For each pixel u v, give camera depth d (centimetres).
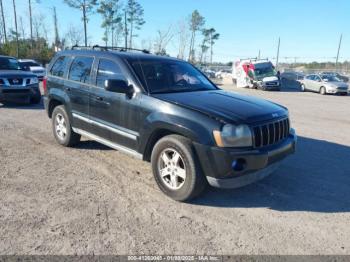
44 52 4694
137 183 494
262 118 425
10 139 711
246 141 402
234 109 431
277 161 442
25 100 1190
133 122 483
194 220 393
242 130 399
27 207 408
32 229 360
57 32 4625
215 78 4744
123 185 485
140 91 479
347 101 1855
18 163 563
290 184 510
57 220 380
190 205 431
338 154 677
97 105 546
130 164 573
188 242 347
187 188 423
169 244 343
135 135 483
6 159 581
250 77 2841
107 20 4259
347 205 444
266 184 507
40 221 377
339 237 365
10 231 355
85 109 577
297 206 437
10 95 1102
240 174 406
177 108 433
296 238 361
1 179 492
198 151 408
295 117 1158
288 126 480
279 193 476
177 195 436
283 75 3450
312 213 419
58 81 643
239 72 3058
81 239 345
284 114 471
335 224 393
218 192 471
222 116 406
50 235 350
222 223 388
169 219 393
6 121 896
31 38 4822
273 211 422
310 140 795
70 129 633
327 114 1259
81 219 385
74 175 518
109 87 470
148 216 398
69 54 641
